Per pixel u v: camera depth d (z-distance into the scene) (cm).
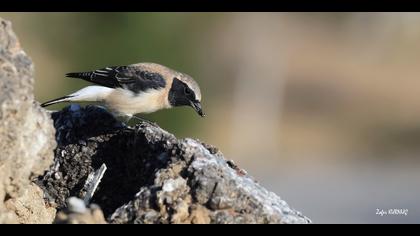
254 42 3650
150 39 2266
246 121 3347
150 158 607
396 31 4350
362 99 3631
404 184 2505
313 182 2562
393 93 3781
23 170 519
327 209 2077
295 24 4147
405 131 3322
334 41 4256
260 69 3666
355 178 2631
